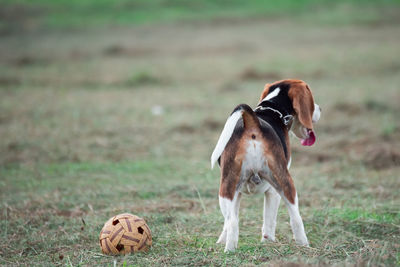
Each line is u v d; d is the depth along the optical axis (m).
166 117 16.70
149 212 8.69
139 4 47.50
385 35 34.66
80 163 12.12
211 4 47.66
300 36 35.62
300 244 6.56
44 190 10.02
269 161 6.41
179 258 6.39
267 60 27.81
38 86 23.02
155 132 14.97
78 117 16.69
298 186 10.16
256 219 8.48
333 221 8.07
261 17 43.16
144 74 24.28
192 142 14.09
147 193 9.80
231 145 6.48
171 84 23.23
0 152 12.78
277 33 36.97
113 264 6.27
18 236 7.71
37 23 41.91
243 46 32.56
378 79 22.88
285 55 29.08
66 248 7.18
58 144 13.55
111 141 14.00
